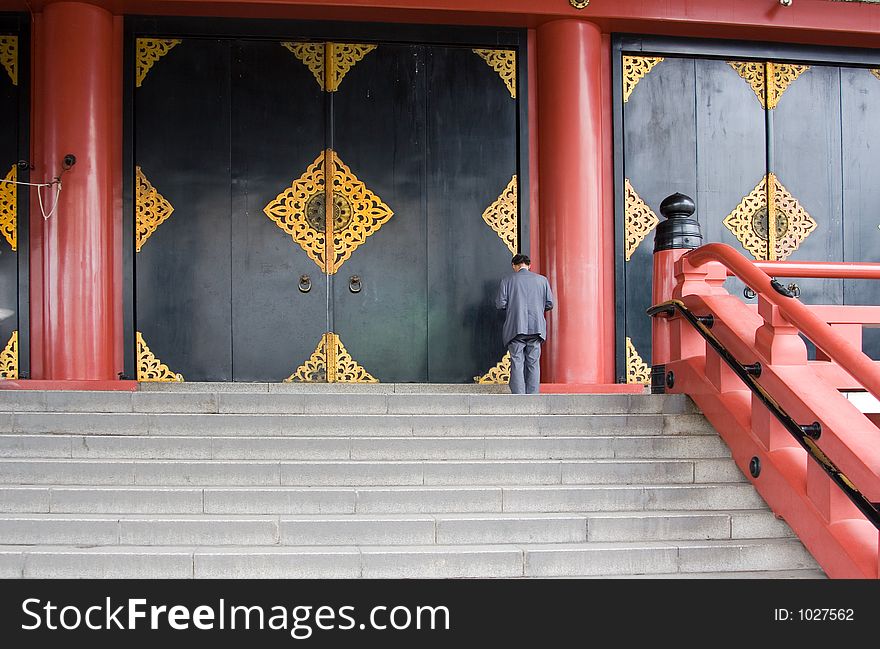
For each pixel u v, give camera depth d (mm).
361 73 11289
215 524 5168
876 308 7418
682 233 7906
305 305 11062
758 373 5926
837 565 5020
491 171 11398
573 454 6262
